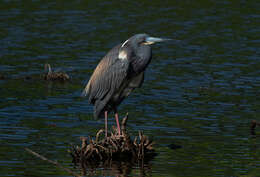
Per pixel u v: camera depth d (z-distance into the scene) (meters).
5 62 22.27
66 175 10.77
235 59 23.80
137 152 12.09
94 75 12.47
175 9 37.03
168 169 11.30
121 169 11.26
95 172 11.02
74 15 34.22
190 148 12.75
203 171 11.15
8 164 11.24
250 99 17.66
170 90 18.66
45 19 32.62
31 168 11.07
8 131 13.59
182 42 27.42
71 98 17.39
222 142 13.26
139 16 34.34
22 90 18.17
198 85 19.39
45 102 16.72
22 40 26.73
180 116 15.55
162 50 25.58
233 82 19.92
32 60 22.88
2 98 16.95
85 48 25.55
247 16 35.06
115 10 36.28
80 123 14.64
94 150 11.88
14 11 34.69
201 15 35.12
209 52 25.20
